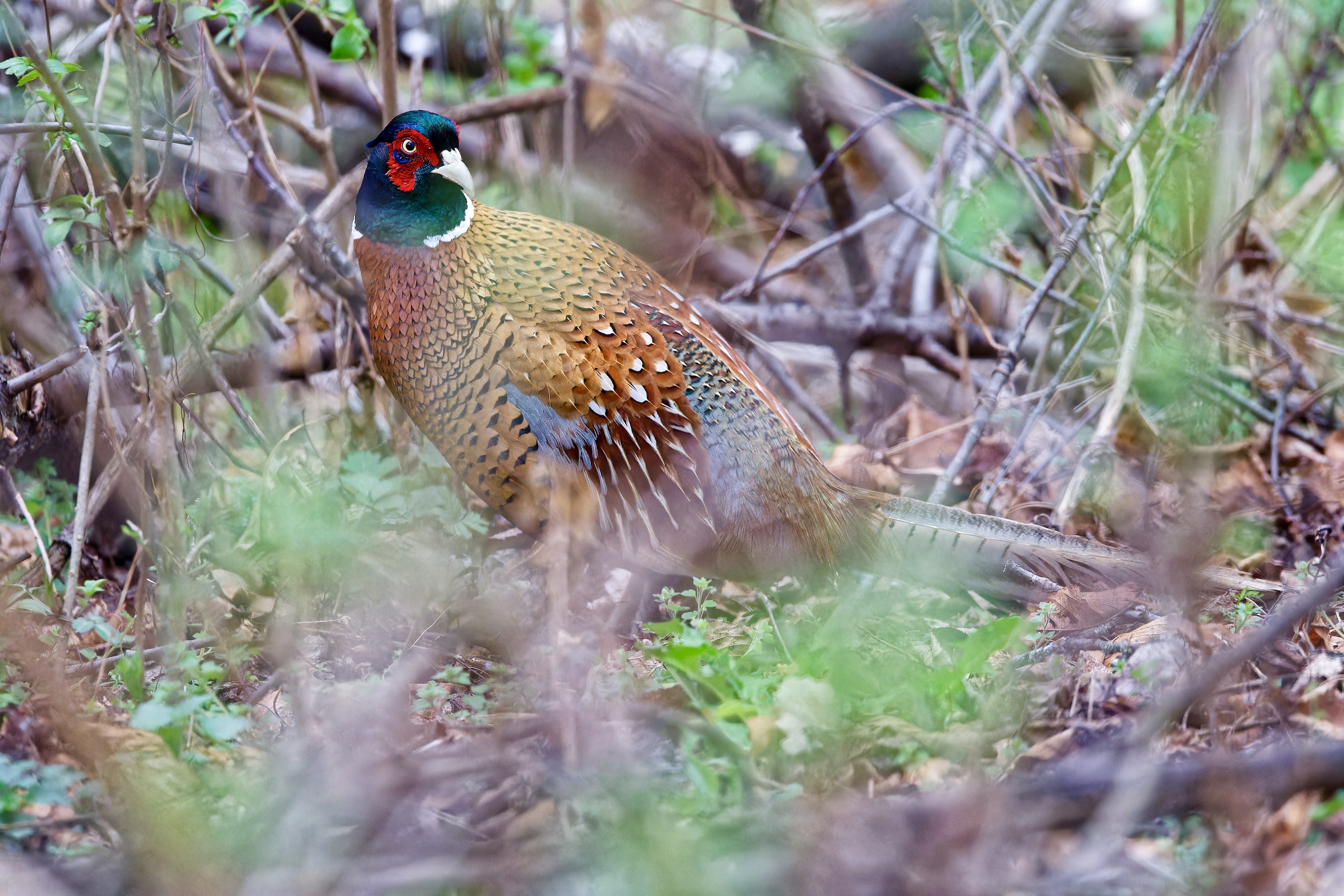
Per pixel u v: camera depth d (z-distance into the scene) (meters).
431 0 11.69
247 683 6.23
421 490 8.30
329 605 7.13
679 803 4.73
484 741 5.19
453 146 6.85
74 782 4.91
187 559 6.23
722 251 12.32
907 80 12.17
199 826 4.43
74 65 6.61
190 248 8.05
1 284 8.05
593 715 5.13
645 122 11.30
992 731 5.24
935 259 11.03
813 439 10.92
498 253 6.83
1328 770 4.27
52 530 8.20
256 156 8.88
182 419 8.13
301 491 7.53
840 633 6.21
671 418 6.84
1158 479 8.14
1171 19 11.29
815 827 4.39
